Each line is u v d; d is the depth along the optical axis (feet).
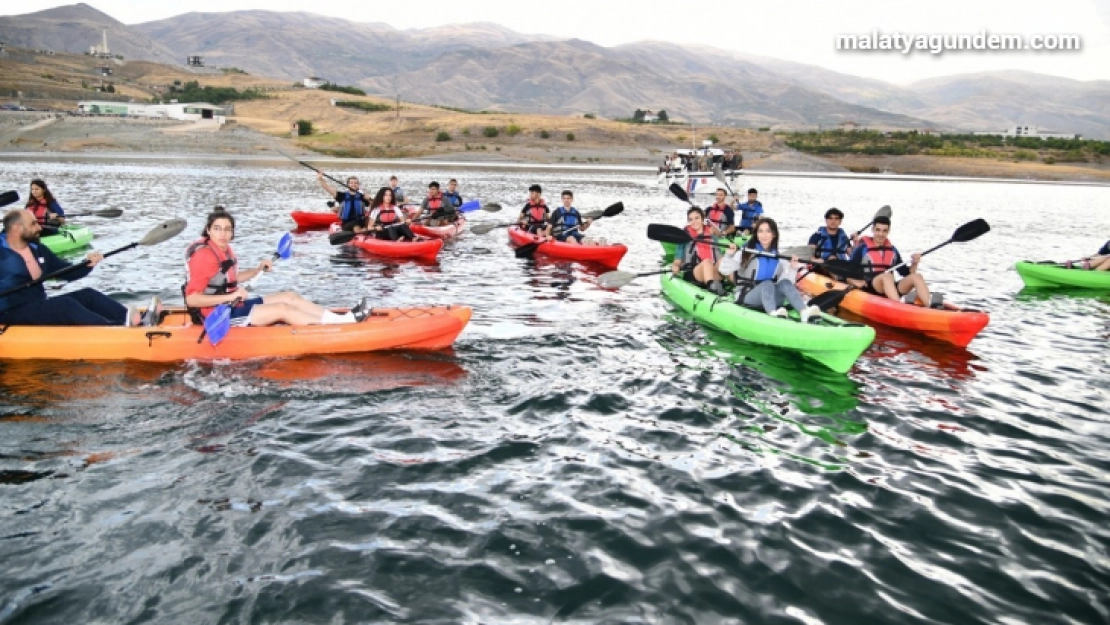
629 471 16.79
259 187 94.12
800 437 19.13
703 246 35.27
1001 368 25.76
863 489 16.28
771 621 11.67
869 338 23.53
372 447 17.48
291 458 16.74
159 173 112.37
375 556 13.05
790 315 28.35
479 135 239.09
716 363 25.14
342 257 44.21
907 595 12.46
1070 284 41.24
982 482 16.80
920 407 21.59
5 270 22.54
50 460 16.24
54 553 12.80
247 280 24.17
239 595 11.85
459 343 26.18
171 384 20.95
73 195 75.05
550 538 13.84
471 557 13.14
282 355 23.41
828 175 193.16
